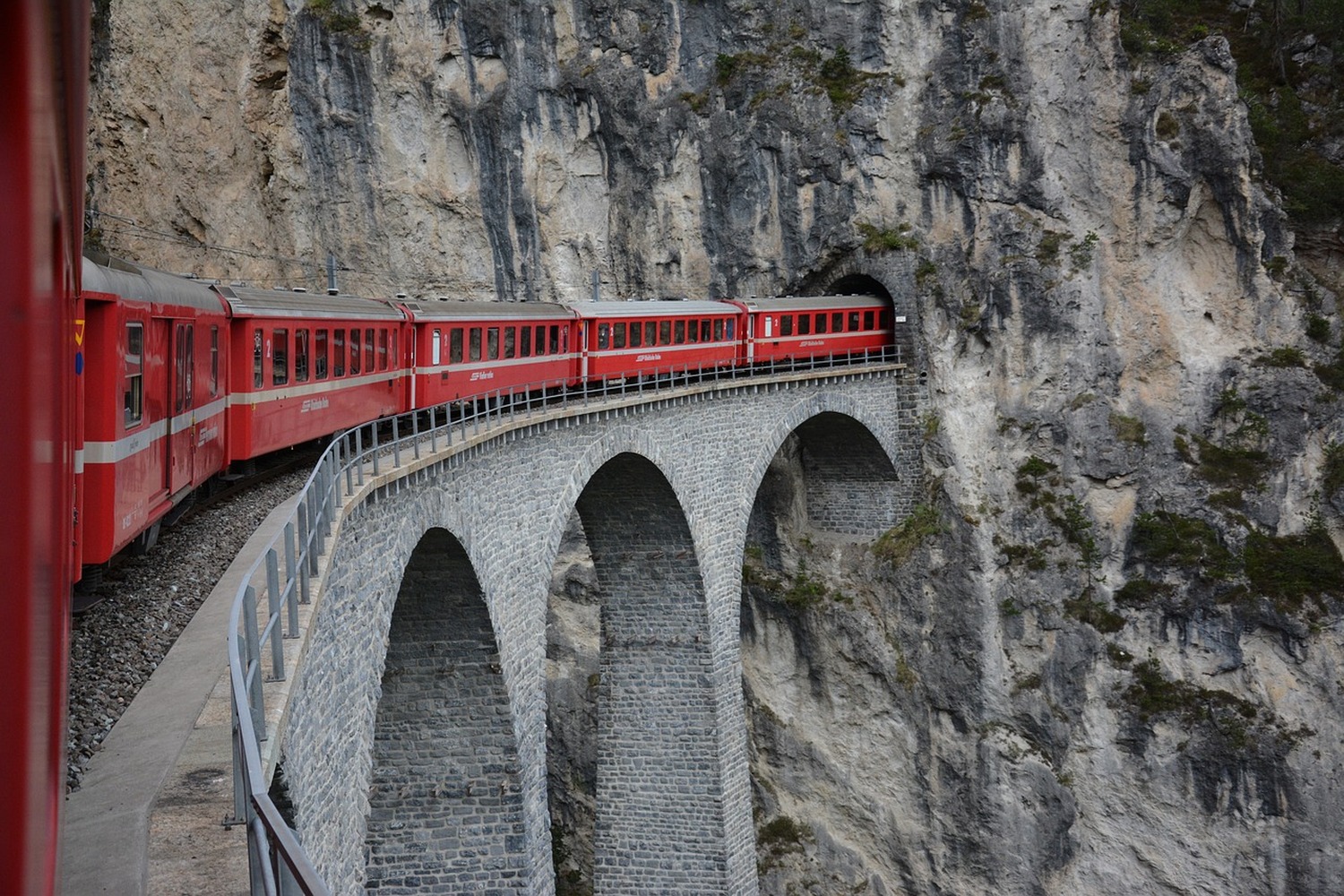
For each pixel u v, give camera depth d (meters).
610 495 36.44
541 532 28.30
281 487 24.61
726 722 38.53
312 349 25.36
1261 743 44.66
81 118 3.64
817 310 48.72
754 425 40.72
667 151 52.09
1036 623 48.19
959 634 48.75
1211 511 47.69
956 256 51.03
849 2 51.47
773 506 51.28
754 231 52.59
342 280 53.06
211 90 49.62
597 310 39.94
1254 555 46.66
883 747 48.97
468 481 23.94
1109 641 47.50
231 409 22.02
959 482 50.41
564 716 49.25
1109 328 49.81
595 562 38.09
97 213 46.00
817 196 51.78
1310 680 44.94
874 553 50.19
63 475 3.88
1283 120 50.88
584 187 53.12
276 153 51.84
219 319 20.91
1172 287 49.81
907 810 48.59
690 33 51.91
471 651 25.36
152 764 10.45
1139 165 49.12
